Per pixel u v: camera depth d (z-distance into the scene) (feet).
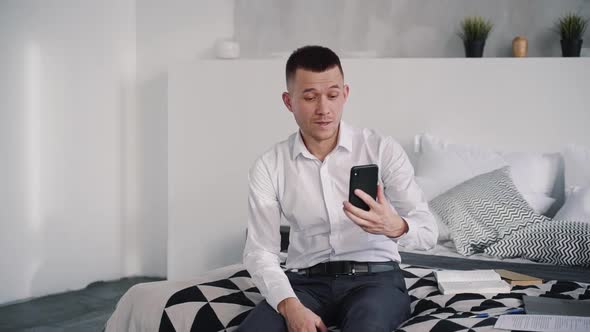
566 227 7.80
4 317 9.87
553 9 10.36
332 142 5.42
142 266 13.03
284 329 4.73
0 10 10.36
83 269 11.98
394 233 4.81
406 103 10.60
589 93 9.75
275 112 11.26
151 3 12.70
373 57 11.43
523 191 9.19
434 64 10.43
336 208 5.31
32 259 11.05
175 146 11.99
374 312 4.57
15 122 10.66
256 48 12.22
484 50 10.76
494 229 8.20
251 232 5.46
